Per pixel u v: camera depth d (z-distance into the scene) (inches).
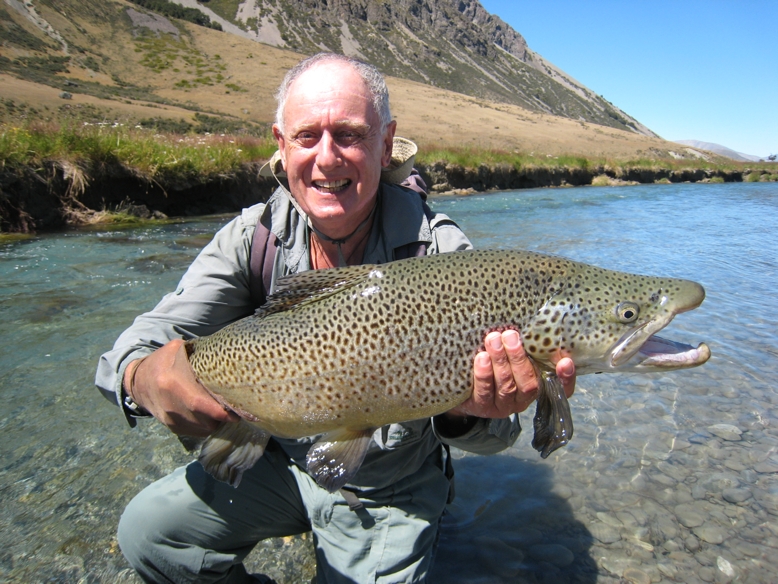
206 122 595.8
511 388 27.6
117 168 159.3
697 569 34.2
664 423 50.3
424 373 28.9
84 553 35.4
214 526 31.3
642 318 29.4
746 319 76.2
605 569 34.4
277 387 29.5
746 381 57.7
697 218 187.9
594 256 114.9
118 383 29.8
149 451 46.1
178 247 121.6
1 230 131.6
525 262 30.1
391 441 30.1
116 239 128.9
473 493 41.9
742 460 44.5
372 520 30.9
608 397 55.4
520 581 33.5
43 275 95.5
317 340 29.2
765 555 35.2
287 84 31.8
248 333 30.0
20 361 61.1
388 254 33.4
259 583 34.0
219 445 30.1
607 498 40.6
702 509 39.2
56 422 49.7
